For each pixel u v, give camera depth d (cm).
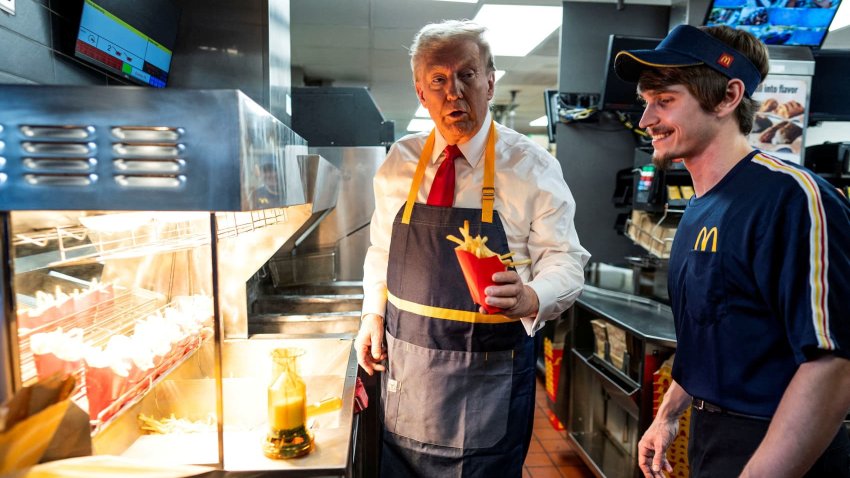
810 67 273
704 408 111
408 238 145
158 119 80
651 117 110
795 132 276
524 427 144
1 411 64
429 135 154
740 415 103
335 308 254
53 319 103
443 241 140
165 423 130
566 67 370
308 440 110
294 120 325
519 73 656
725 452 106
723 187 107
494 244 138
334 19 443
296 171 139
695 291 108
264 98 221
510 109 878
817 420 85
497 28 470
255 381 149
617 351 260
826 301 86
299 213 180
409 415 144
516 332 139
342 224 303
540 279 130
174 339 136
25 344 94
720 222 104
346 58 568
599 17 368
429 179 150
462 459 139
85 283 126
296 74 627
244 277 183
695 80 103
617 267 346
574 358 303
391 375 148
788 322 91
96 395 98
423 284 141
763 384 99
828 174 292
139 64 174
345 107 325
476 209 140
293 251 291
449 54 128
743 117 107
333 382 156
